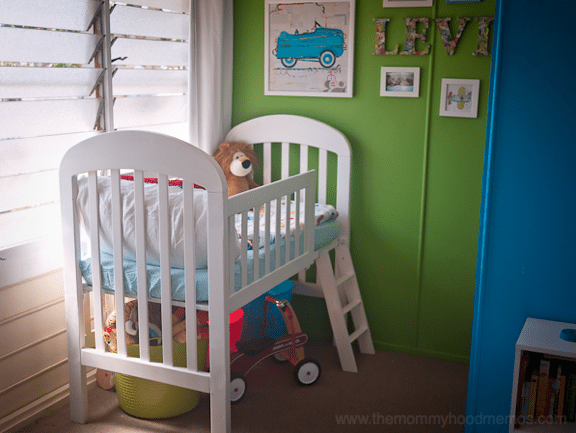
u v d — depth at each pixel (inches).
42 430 90.2
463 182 112.2
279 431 90.5
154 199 83.7
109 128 100.3
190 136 119.3
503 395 83.2
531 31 73.4
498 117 76.8
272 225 103.7
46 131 91.0
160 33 110.3
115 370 88.4
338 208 119.6
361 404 99.6
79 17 92.6
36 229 91.3
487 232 80.0
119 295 85.9
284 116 121.2
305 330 130.9
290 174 126.1
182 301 82.6
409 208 117.3
